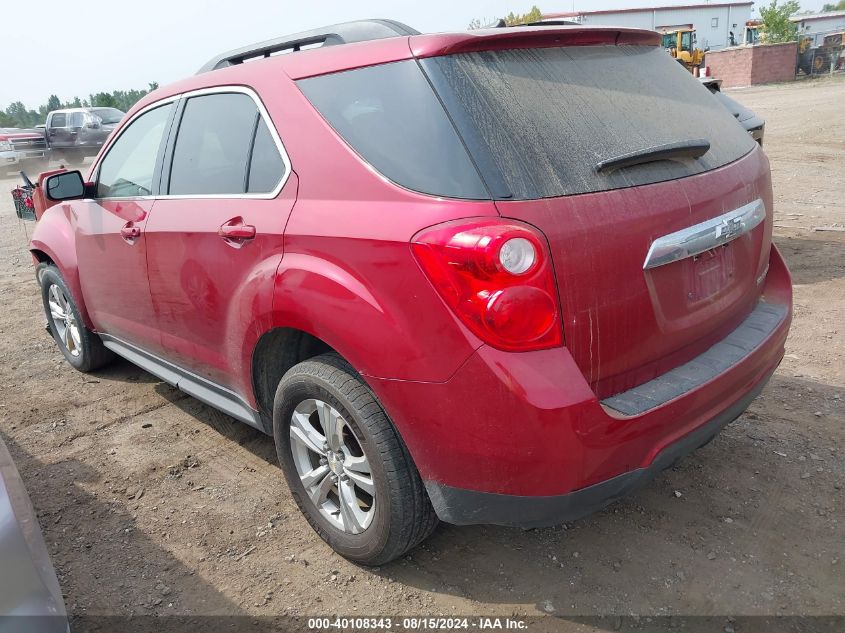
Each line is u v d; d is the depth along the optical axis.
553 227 1.96
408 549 2.49
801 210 7.84
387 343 2.13
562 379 1.95
